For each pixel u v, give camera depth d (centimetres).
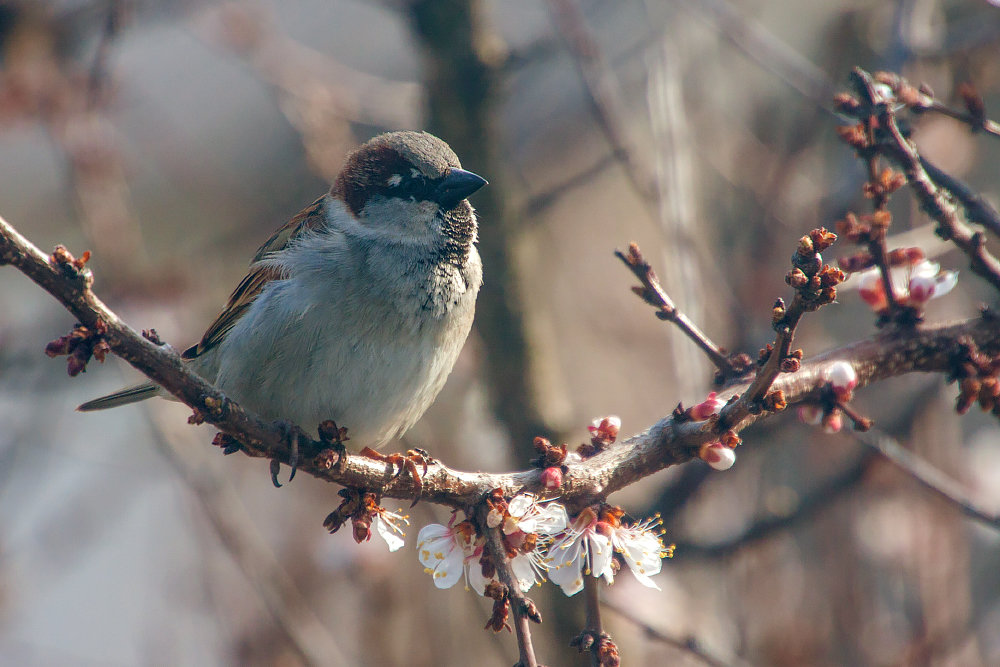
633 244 643
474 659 1044
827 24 1285
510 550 569
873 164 641
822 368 637
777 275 1030
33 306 1609
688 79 1145
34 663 1143
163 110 1712
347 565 1030
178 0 1254
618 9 1375
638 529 577
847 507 952
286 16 2041
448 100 1098
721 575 995
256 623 1030
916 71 947
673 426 607
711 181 1165
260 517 1181
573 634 976
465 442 1126
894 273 676
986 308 668
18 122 1212
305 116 1178
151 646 1053
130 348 520
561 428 1069
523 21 1611
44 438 1254
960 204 666
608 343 1512
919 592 910
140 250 1263
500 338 1073
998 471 1036
